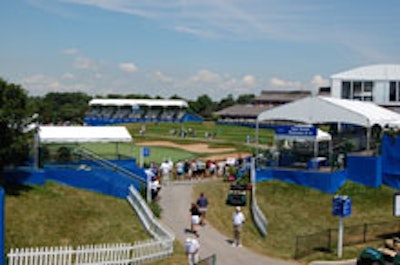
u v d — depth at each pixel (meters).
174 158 51.41
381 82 57.41
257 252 23.58
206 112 153.50
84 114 129.12
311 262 22.34
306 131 35.00
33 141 29.41
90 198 28.53
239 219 24.11
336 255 23.47
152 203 29.38
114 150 56.38
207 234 25.88
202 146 64.00
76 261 19.53
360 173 35.69
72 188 29.48
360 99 58.28
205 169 41.09
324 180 34.06
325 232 25.53
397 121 40.91
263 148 60.25
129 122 118.62
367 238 26.16
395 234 26.86
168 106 126.94
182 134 77.81
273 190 34.44
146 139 72.12
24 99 26.53
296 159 37.44
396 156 35.34
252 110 123.19
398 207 24.50
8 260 18.94
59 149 33.25
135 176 31.70
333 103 37.06
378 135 40.38
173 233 25.55
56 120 104.69
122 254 20.55
